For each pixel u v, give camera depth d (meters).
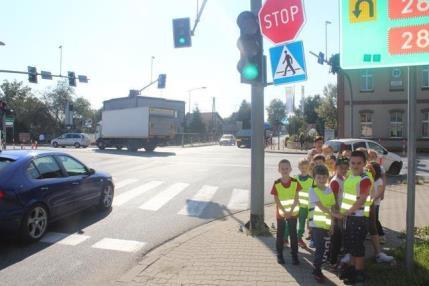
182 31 15.59
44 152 8.69
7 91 89.25
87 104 95.00
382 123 40.31
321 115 67.12
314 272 5.50
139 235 8.30
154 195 13.18
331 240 5.97
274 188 6.31
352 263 5.41
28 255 7.00
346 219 5.40
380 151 18.36
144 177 17.62
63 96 88.31
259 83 8.03
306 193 7.05
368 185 5.25
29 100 86.31
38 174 8.15
